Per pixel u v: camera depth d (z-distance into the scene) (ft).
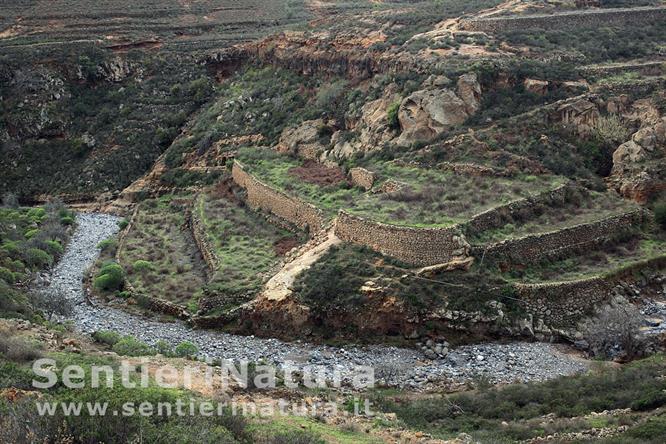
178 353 132.87
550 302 143.23
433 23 260.21
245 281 164.14
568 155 184.14
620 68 211.41
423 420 108.27
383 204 165.78
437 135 192.54
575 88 199.62
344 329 144.36
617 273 150.30
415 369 131.75
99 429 71.87
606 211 166.09
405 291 142.82
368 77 244.22
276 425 90.53
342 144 218.38
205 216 211.61
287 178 209.56
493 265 147.02
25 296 159.94
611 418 101.19
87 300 175.83
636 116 192.34
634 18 249.14
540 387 118.11
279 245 183.42
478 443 93.25
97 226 247.09
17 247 197.06
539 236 152.76
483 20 241.14
